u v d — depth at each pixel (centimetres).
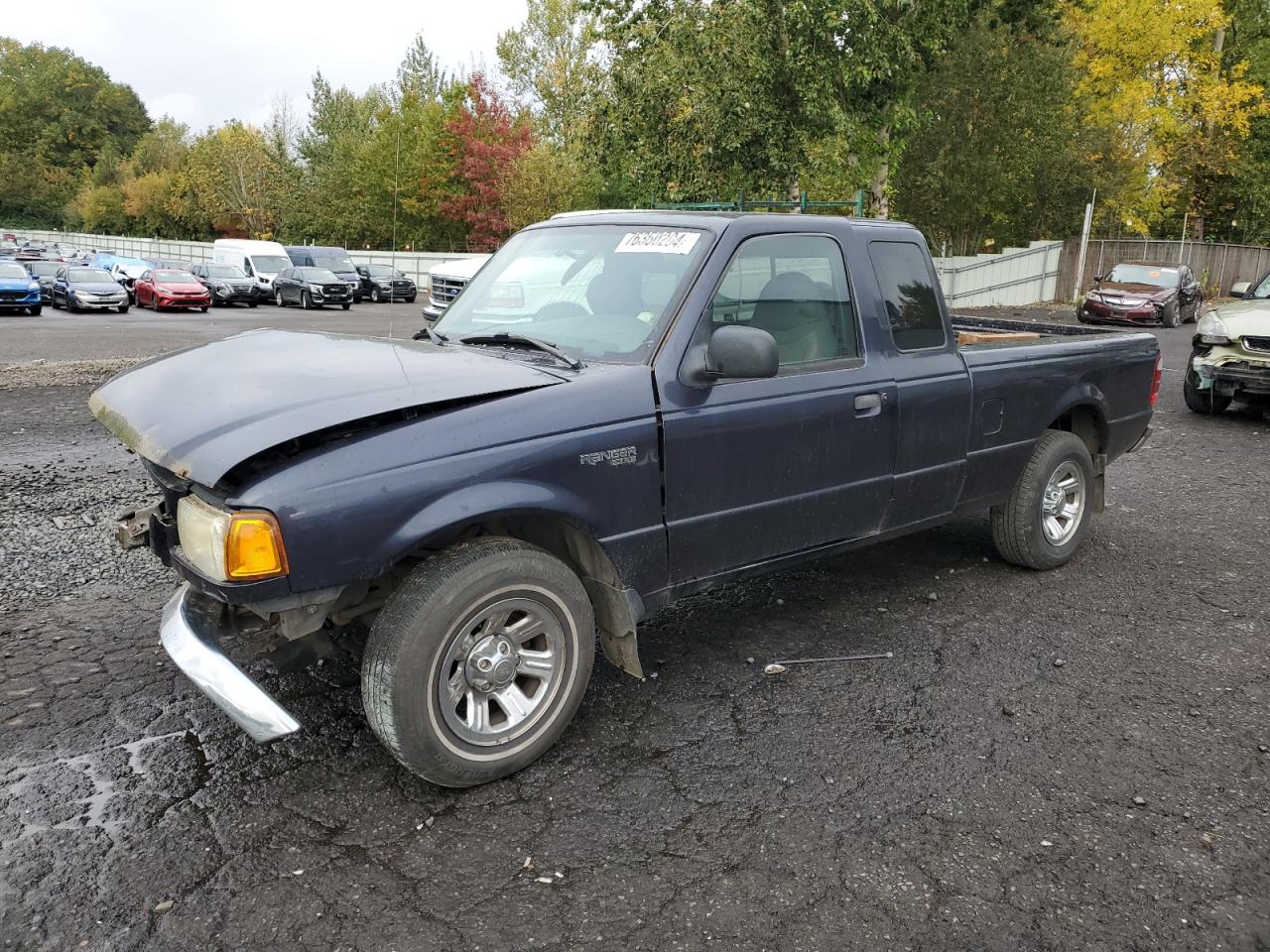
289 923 243
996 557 550
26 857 268
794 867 269
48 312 2894
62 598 466
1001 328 653
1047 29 2667
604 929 243
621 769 321
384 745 307
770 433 365
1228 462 824
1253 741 343
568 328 369
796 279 385
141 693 369
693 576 359
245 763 321
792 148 1698
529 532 343
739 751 333
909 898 256
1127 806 301
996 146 2652
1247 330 971
